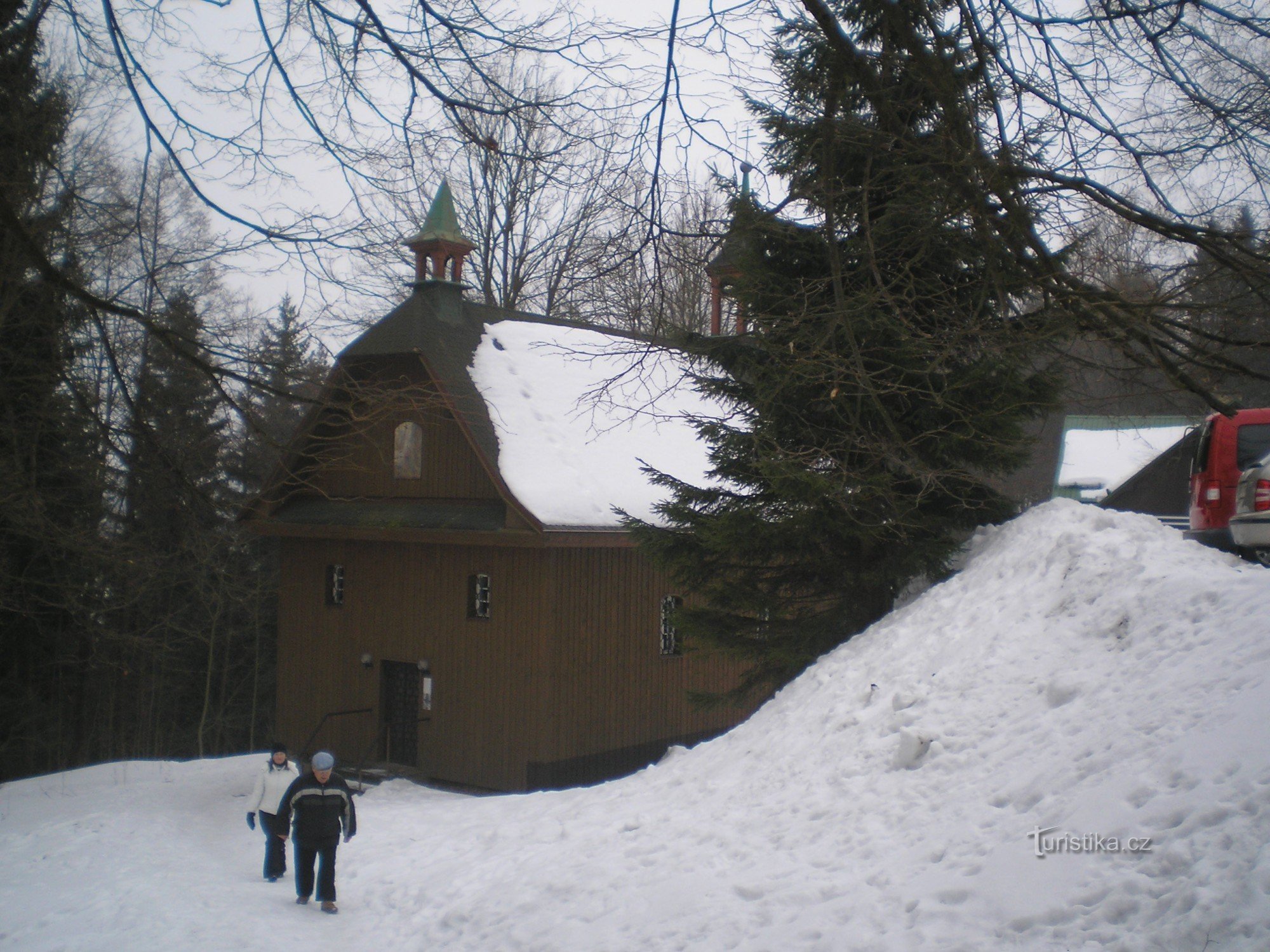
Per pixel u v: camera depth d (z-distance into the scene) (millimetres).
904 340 8336
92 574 17328
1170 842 5223
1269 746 5508
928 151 6605
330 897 10805
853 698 9891
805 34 8875
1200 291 6781
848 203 8461
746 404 12898
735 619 14242
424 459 22172
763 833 8164
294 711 24125
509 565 20219
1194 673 6953
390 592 22391
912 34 6328
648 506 21234
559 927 7828
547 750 19484
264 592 32219
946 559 12398
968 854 6336
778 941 6258
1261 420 12609
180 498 9742
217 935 9930
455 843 11977
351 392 8047
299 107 6027
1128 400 8305
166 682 33469
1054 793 6508
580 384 23547
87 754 31328
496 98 6250
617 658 20953
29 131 7984
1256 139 6344
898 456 9891
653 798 10453
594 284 8328
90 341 9211
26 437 10234
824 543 13680
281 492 23828
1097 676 7867
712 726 23156
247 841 16188
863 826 7512
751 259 11664
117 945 9836
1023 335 7473
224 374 6590
